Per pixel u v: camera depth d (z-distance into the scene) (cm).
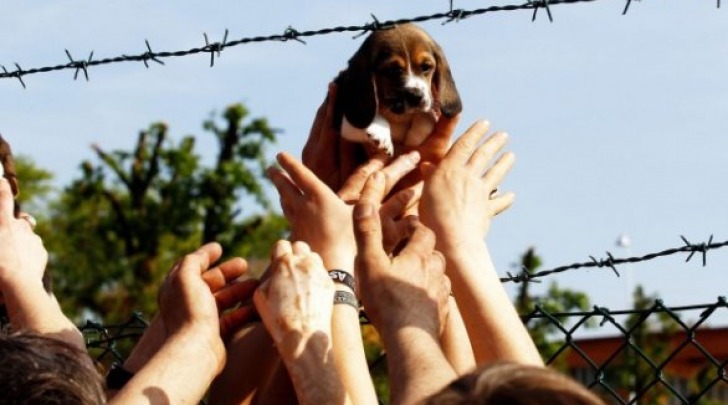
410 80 661
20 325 470
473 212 459
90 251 3009
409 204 505
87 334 666
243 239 2881
